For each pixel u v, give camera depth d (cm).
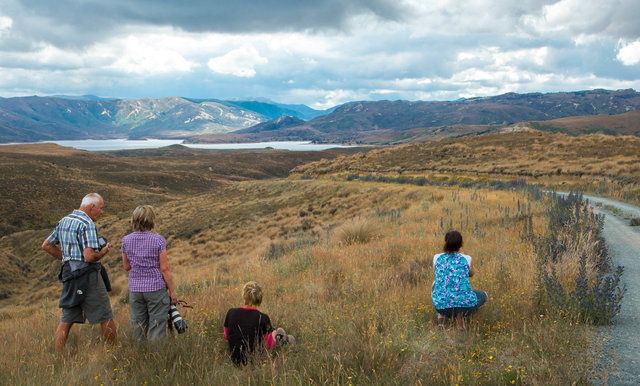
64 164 19675
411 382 308
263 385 316
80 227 420
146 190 14988
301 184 5381
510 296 516
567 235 756
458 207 1827
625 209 1620
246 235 3519
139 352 396
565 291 475
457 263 455
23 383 330
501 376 304
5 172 12225
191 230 4297
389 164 6456
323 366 336
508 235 1052
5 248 5797
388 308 512
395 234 1357
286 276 880
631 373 310
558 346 354
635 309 488
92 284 429
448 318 470
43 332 558
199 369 352
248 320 392
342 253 1079
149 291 420
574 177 3656
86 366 363
